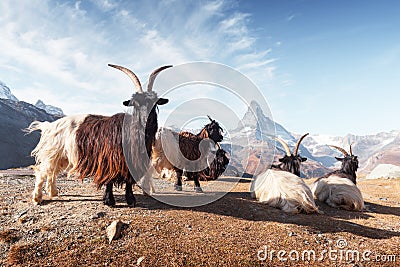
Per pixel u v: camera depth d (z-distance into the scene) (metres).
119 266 3.60
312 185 8.47
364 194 9.95
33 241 4.02
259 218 5.50
